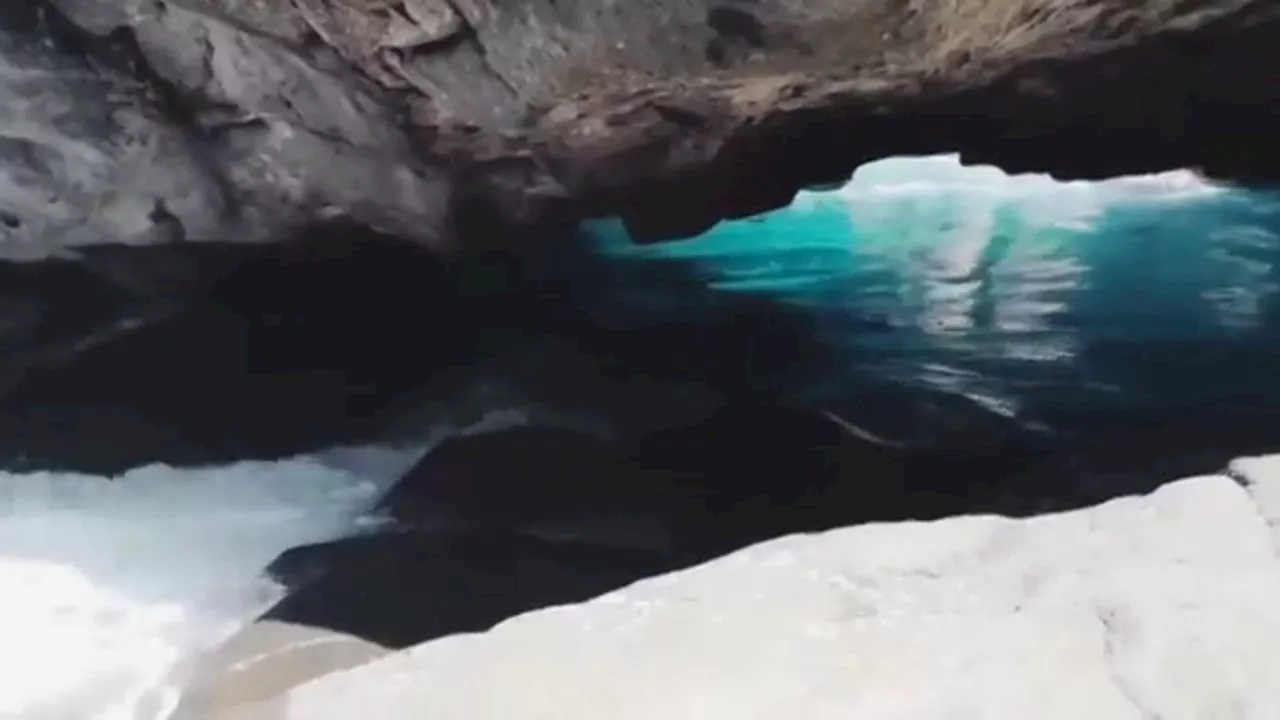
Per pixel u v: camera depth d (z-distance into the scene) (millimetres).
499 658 1735
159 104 3939
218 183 4168
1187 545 1816
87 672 2359
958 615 1715
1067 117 4238
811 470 3271
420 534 2949
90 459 3400
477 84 3963
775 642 1690
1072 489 3082
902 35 3781
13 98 3852
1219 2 3641
